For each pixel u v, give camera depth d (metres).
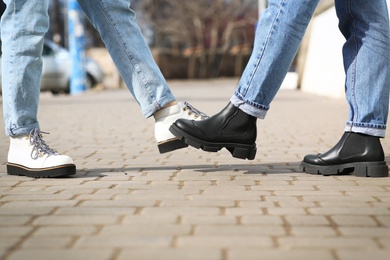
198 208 2.72
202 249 2.10
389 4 9.91
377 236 2.27
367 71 3.55
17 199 2.98
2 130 7.26
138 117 8.91
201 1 41.19
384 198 2.96
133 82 3.69
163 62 38.91
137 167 4.08
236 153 3.54
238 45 45.31
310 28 17.61
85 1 3.66
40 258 2.03
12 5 3.61
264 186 3.28
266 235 2.28
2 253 2.09
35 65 3.70
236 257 2.01
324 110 9.77
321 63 15.40
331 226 2.42
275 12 3.41
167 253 2.06
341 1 3.56
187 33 42.31
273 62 3.43
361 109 3.57
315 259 2.00
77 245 2.17
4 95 3.70
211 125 3.51
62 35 35.84
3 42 3.67
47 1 3.68
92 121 8.30
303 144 5.57
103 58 28.11
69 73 18.09
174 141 3.67
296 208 2.73
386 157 4.50
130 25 3.69
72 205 2.82
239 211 2.67
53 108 11.16
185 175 3.66
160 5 42.72
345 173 3.69
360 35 3.55
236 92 3.50
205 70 40.88
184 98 14.07
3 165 4.30
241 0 42.00
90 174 3.76
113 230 2.36
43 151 3.64
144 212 2.66
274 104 11.35
